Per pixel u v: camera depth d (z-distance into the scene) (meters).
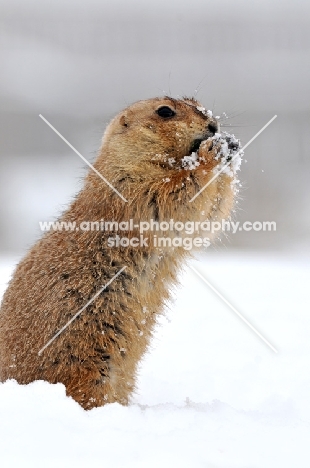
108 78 41.81
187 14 46.59
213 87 38.97
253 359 14.34
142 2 46.91
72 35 45.91
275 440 8.56
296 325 16.69
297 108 36.00
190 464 7.64
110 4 47.81
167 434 8.61
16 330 11.09
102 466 7.57
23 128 39.50
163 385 12.73
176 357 14.64
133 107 11.88
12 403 9.41
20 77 42.06
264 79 38.88
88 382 10.81
